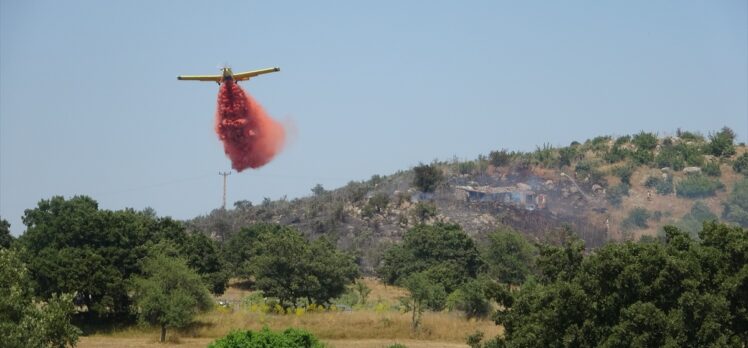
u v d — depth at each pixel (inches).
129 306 3472.0
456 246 4990.2
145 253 3543.3
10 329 1528.1
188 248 4377.5
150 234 4291.3
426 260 4980.3
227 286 4699.8
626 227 6141.7
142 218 4461.1
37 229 3627.0
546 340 1715.1
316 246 4023.1
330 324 3275.1
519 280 4694.9
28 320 1584.6
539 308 1764.3
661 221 6225.4
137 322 3348.9
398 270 5059.1
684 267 1632.6
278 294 3843.5
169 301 3070.9
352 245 6008.9
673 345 1542.8
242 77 2682.1
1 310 1581.0
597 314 1701.5
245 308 3777.1
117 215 3718.0
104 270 3368.6
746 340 1648.6
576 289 1691.7
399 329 3230.8
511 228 5989.2
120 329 3331.7
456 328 3211.1
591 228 6063.0
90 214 3639.3
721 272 1662.2
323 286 3956.7
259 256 4158.5
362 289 4468.5
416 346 2967.5
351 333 3206.2
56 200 4116.6
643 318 1578.5
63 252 3376.0
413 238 5103.3
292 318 3368.6
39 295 3307.1
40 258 3339.1
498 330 3166.8
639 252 1707.7
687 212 6294.3
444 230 5088.6
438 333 3201.3
